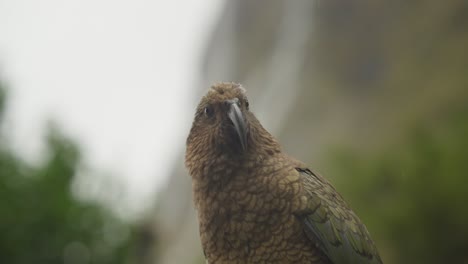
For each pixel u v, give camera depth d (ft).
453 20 72.23
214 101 22.52
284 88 81.76
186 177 86.38
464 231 40.83
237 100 22.31
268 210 21.02
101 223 57.36
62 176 56.90
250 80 91.71
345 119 70.64
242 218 21.08
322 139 69.36
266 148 22.31
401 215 42.32
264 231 20.99
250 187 21.22
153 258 75.00
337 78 76.38
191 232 76.02
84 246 56.18
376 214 43.57
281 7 93.30
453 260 41.22
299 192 21.30
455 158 42.73
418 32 73.97
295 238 21.09
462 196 41.16
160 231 79.36
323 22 82.53
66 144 58.59
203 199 21.81
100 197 58.29
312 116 73.77
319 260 21.75
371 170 46.52
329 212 22.04
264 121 80.18
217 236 21.43
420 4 75.92
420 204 42.06
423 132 47.26
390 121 66.39
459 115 51.90
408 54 73.05
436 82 67.62
